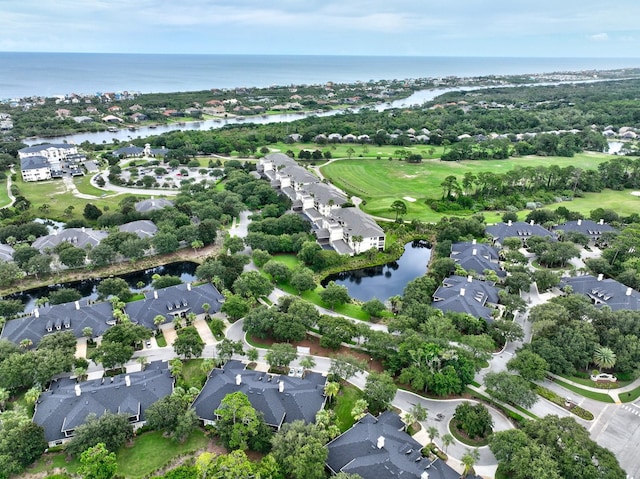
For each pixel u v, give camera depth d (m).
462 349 120.12
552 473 82.25
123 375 112.69
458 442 99.31
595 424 105.38
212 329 135.50
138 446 97.44
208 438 99.88
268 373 118.75
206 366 114.19
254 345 133.50
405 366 119.62
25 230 198.50
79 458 92.94
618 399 113.88
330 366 122.88
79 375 115.00
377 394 105.56
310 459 87.25
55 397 104.06
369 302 149.38
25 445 90.38
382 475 85.00
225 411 95.50
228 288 163.38
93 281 177.75
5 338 126.38
